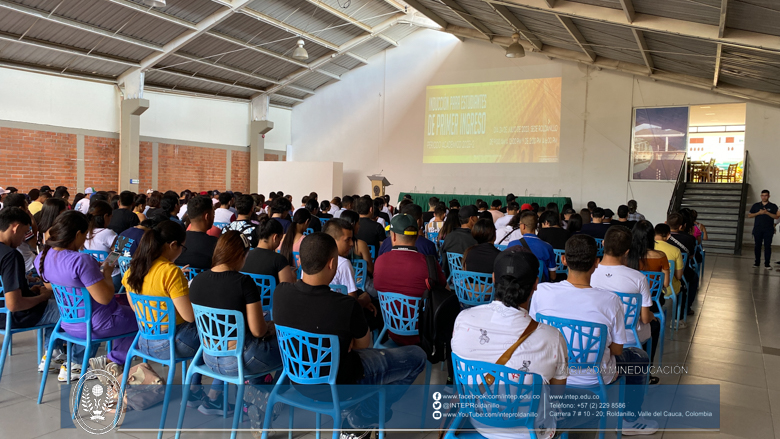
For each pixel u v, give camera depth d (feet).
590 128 42.68
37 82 35.27
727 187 38.91
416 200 49.11
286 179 46.42
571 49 39.70
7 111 33.76
